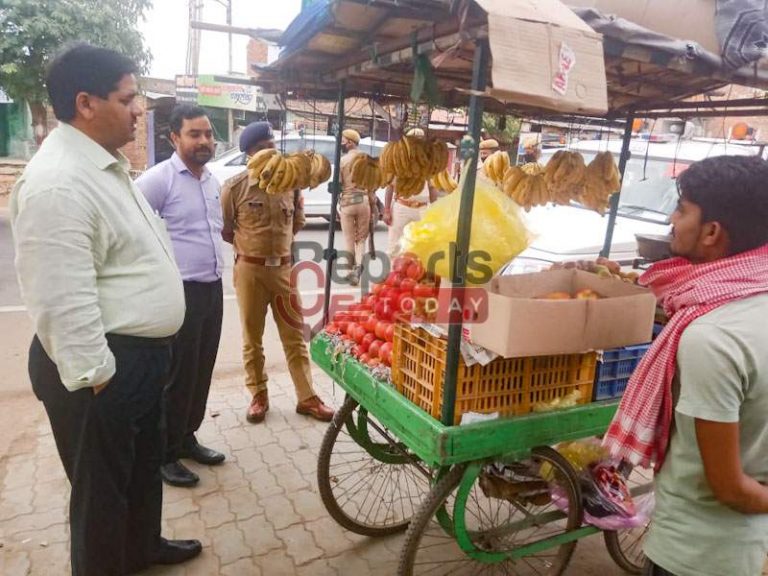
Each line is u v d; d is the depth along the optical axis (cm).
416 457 275
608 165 294
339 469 341
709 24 196
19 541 269
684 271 148
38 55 1042
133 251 206
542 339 189
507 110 309
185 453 340
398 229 584
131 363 210
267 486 322
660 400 142
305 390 397
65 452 216
